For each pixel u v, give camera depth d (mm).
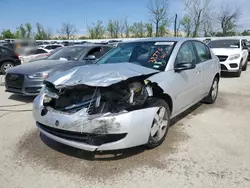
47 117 3123
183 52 4246
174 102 3781
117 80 2971
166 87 3502
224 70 9727
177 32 38094
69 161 3068
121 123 2826
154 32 44406
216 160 3066
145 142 3121
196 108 5383
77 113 2951
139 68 3502
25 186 2584
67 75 3371
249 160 3066
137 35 47062
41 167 2939
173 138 3719
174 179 2680
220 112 5082
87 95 3111
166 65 3760
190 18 36625
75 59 6766
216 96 5949
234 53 9680
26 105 5773
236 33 39062
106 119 2799
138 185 2586
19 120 4656
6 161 3088
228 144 3520
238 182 2615
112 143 2857
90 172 2824
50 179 2701
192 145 3486
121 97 2996
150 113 3107
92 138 2850
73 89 3164
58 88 3160
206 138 3730
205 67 4961
